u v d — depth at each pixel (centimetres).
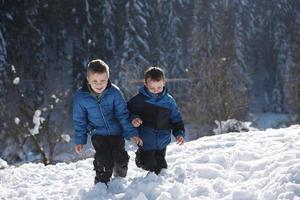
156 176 496
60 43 3628
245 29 4456
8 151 1956
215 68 2919
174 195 442
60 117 2609
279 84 4306
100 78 473
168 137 523
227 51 3791
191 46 3791
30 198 501
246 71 4081
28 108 1955
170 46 3806
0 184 609
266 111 4381
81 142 498
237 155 550
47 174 641
